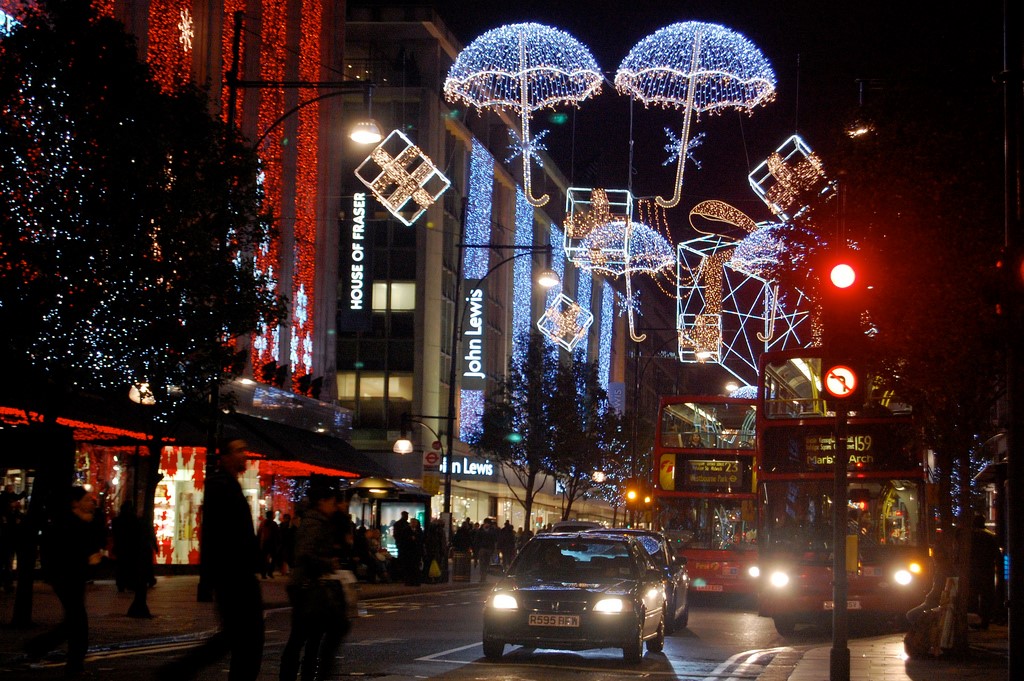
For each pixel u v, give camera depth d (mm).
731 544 31797
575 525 34062
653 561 18859
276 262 41312
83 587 12930
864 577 24094
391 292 64938
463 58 49688
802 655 18172
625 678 14805
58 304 17969
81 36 18500
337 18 50000
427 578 39125
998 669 15641
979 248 15500
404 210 65125
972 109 15781
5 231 17484
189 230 19469
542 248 40156
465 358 68062
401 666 15070
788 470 24906
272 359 41812
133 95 18781
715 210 49188
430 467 41781
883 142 16188
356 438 64125
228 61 37844
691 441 32375
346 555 12211
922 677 14508
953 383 16594
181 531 36219
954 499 18688
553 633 15922
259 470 41562
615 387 98812
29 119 18078
